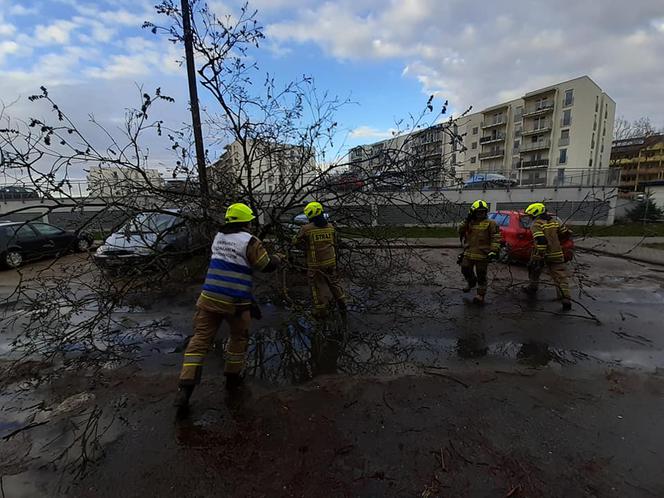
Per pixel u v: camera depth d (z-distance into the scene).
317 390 3.08
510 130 57.38
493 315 4.95
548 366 3.52
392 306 5.23
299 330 4.41
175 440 2.46
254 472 2.18
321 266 4.55
